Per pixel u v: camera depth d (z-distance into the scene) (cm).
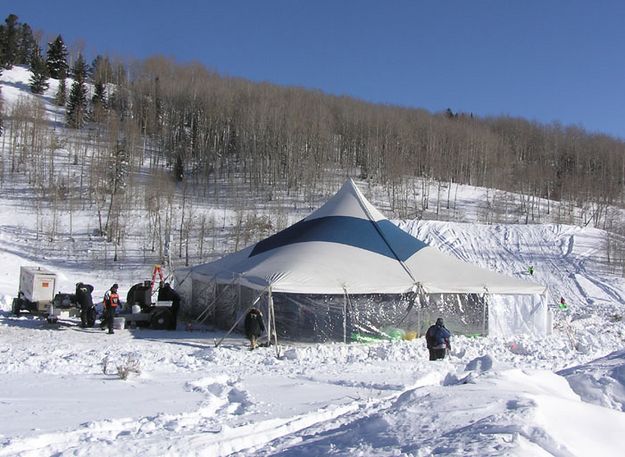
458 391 790
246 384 1091
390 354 1587
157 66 11194
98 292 3194
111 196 5534
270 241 2234
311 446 646
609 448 617
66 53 12525
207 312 2220
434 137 9269
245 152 8012
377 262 2006
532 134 11356
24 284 2236
